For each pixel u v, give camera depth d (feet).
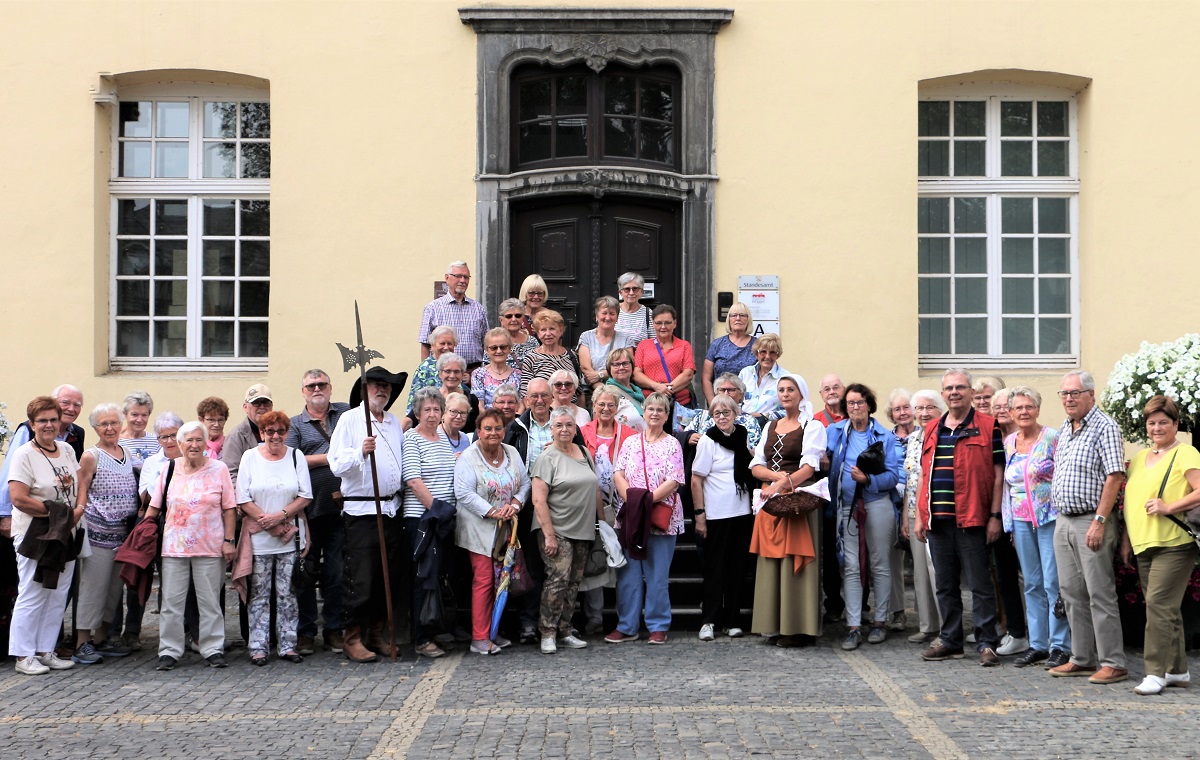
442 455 24.11
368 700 20.21
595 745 17.54
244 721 18.93
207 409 25.23
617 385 27.48
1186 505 20.33
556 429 24.20
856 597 24.53
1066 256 33.14
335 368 31.63
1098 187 32.09
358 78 31.81
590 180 31.71
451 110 31.86
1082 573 21.67
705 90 31.89
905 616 27.45
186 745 17.63
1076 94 33.12
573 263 32.42
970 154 33.12
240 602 24.56
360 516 23.24
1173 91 32.09
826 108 31.91
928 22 31.99
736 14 31.96
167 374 32.22
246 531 23.16
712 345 29.17
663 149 32.50
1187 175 32.07
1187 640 24.06
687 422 27.37
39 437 22.65
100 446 24.04
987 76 32.53
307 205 31.76
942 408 24.80
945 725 18.52
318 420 24.82
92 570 23.41
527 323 28.84
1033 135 33.17
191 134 32.94
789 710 19.42
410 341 31.68
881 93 31.94
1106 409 26.30
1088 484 21.39
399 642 24.84
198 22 31.81
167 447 23.40
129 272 32.89
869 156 31.89
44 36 31.78
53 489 22.48
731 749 17.31
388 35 31.86
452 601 24.27
